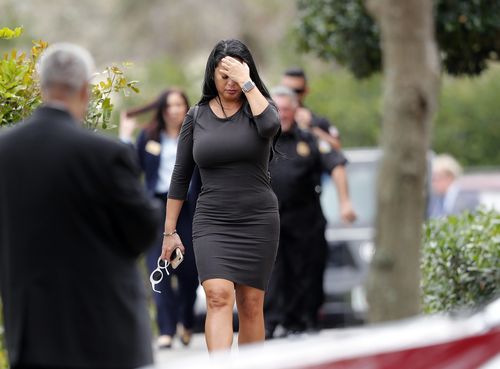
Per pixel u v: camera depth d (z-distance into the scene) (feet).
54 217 30.50
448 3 68.08
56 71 31.22
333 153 66.18
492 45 70.33
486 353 27.27
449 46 69.87
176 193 44.73
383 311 50.70
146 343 31.81
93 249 30.66
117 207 30.63
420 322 29.84
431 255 53.11
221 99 43.52
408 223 50.29
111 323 30.83
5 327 31.60
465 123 153.48
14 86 41.75
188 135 44.11
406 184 49.93
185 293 64.54
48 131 30.91
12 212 30.81
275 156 45.68
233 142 42.73
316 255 64.90
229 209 43.06
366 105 150.30
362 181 87.45
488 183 104.88
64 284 30.55
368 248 81.35
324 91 152.25
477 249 52.13
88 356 30.66
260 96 42.52
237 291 43.78
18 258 30.76
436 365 27.22
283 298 65.05
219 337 42.29
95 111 42.63
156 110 63.72
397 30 48.80
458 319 29.48
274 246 43.52
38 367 30.68
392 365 27.12
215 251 42.96
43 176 30.55
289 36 82.89
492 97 153.89
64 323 30.55
